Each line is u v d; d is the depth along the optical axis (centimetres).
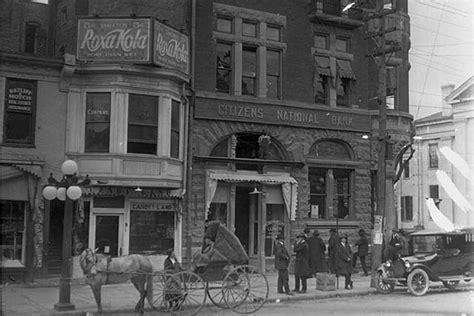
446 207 2272
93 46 1972
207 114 2194
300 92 2433
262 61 2353
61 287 1409
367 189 2534
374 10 2166
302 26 2469
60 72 1956
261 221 2289
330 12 2502
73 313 1357
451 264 1862
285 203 2327
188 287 1563
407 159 2531
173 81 2066
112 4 2120
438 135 2517
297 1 2467
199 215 2148
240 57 2308
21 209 1902
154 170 1988
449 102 2494
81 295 1648
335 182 2509
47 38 2538
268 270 2295
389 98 2677
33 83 1933
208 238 1470
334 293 1767
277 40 2417
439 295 1812
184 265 1981
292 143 2377
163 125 2016
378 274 1859
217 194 2239
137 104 1995
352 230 2481
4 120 1884
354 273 2408
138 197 2031
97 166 1938
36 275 1883
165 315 1377
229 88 2305
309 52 2475
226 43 2312
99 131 1970
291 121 2369
